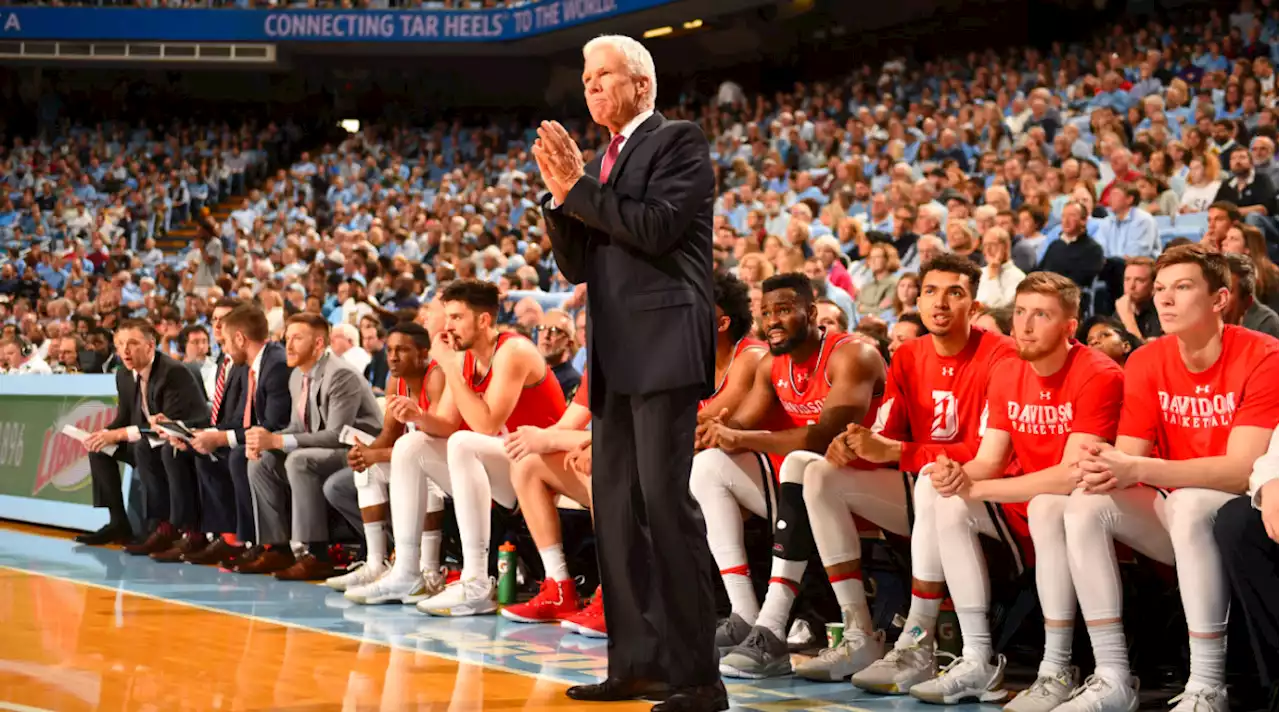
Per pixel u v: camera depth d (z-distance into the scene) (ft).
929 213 25.21
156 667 10.32
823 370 12.12
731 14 56.54
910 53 53.16
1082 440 9.89
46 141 64.69
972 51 52.65
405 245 41.70
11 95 65.92
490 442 14.39
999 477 10.53
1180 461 9.06
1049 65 41.68
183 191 59.11
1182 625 10.51
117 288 41.70
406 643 12.05
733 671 10.90
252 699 9.14
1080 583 9.34
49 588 15.44
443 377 16.10
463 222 39.70
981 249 23.41
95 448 20.42
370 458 15.72
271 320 29.35
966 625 10.12
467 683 9.96
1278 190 23.50
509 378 14.57
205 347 23.58
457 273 30.89
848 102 49.01
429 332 16.83
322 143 67.00
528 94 65.31
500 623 13.50
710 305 8.48
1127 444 9.84
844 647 10.85
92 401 22.52
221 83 67.31
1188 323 9.31
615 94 8.54
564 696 9.42
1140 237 22.93
